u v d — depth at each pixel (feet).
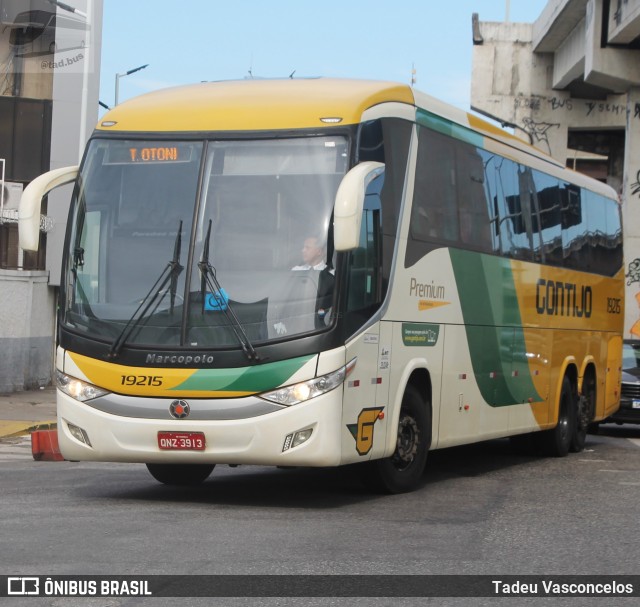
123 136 35.22
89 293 34.12
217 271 33.06
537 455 55.98
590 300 60.18
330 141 33.63
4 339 85.81
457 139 42.04
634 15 120.67
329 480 42.42
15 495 36.27
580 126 168.45
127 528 28.94
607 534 30.55
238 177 33.81
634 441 69.82
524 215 49.67
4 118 95.35
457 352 41.63
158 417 32.81
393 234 36.14
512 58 169.17
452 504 35.86
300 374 32.09
